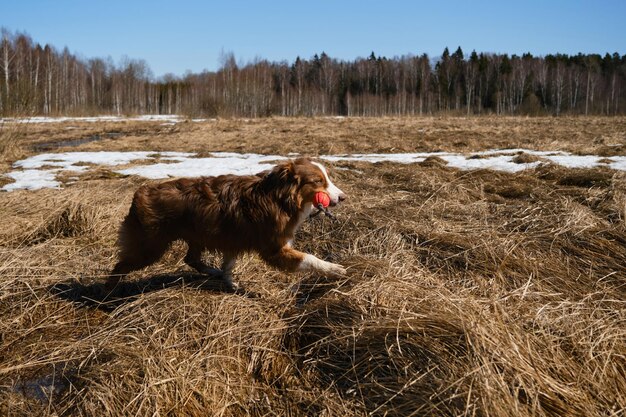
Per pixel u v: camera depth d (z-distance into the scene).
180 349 3.69
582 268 4.76
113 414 3.04
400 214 6.46
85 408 3.07
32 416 3.13
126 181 9.45
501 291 4.18
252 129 23.80
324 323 3.87
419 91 74.44
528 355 3.12
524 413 2.72
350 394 3.21
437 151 13.74
